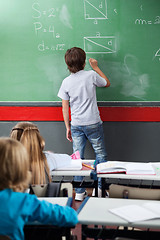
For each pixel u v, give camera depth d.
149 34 3.88
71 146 4.16
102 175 2.46
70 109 4.04
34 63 4.07
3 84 4.13
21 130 2.36
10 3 4.00
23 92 4.12
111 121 4.05
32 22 4.01
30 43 4.04
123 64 3.96
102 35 3.93
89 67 3.99
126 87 3.98
